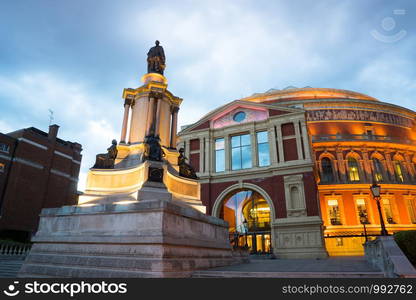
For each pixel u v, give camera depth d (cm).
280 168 2831
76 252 976
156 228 880
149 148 1183
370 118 4456
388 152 4103
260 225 3041
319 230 2506
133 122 1455
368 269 1006
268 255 2564
